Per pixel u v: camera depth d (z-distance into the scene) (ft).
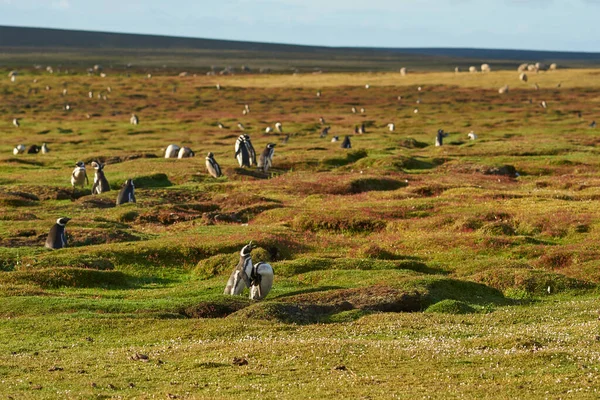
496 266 152.25
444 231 188.75
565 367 76.64
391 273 142.00
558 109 565.12
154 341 96.94
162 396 70.38
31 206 222.07
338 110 605.31
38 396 70.49
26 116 572.92
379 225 196.65
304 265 149.89
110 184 257.75
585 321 104.53
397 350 86.22
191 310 115.55
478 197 225.56
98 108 631.56
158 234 185.06
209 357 85.40
